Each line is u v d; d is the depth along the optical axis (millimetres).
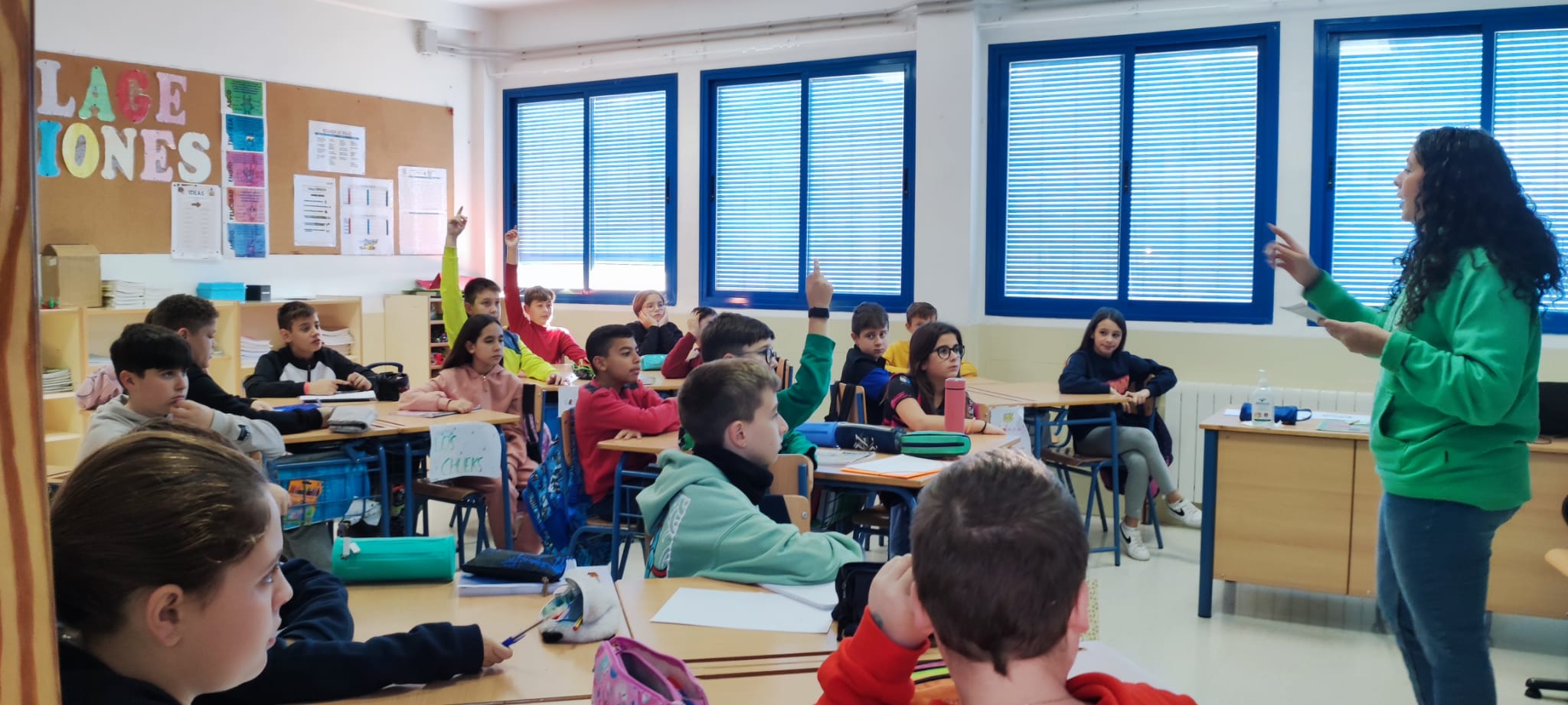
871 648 1019
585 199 7340
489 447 3596
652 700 1049
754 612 1631
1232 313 5348
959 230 5840
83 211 5379
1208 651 3373
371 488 3510
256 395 4109
